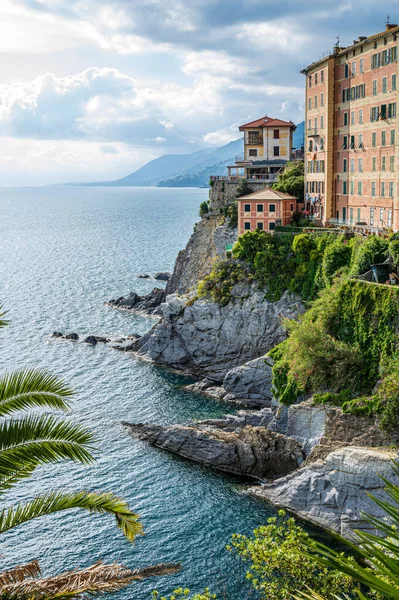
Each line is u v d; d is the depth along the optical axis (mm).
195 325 84188
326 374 58156
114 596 40750
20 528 48344
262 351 80438
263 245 83500
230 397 74062
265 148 116000
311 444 56031
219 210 109375
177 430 61344
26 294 139500
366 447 50719
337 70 81812
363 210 77188
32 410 69125
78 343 97938
